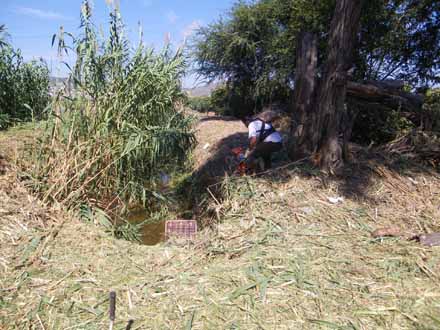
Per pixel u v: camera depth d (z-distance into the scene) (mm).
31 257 2865
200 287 2615
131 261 3008
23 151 4383
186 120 5293
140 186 4332
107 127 4117
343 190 4398
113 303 1985
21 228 3180
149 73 4238
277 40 11305
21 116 7707
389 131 7223
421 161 5355
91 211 3838
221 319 2287
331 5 8445
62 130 4051
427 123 5984
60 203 3652
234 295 2506
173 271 2873
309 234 3443
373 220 3799
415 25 8297
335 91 4699
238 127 10336
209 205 4598
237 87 13523
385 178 4699
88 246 3156
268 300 2463
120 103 4215
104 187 4215
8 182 3740
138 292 2562
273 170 4945
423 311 2344
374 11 7934
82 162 3916
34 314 2297
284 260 2951
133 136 4055
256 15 11875
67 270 2777
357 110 6188
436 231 3564
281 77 11492
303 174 4742
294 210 3957
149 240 4336
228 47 11938
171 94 4699
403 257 2992
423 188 4516
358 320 2268
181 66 4688
